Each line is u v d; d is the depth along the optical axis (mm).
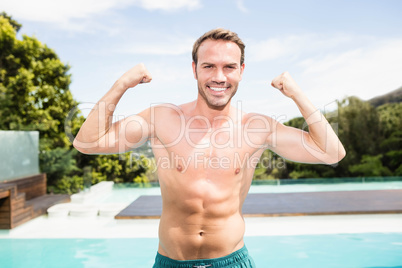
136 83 1632
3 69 16297
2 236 5887
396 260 4555
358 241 5312
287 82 1718
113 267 4465
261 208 6758
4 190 5887
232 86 1702
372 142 17156
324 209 6535
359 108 17625
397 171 16703
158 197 8430
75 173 15555
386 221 6219
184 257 1771
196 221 1735
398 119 17312
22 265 4559
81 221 6746
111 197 9617
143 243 5402
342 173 16812
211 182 1724
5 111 15266
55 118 16203
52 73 16547
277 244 5250
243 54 1799
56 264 4586
